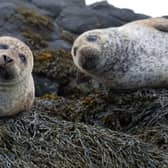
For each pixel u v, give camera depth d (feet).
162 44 55.42
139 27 56.13
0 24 74.84
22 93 45.88
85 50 52.06
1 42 45.32
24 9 78.38
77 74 65.05
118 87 55.06
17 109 46.16
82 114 53.21
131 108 52.08
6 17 75.66
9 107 45.50
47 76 65.16
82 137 44.01
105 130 46.09
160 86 55.26
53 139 43.37
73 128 45.06
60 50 68.08
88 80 64.59
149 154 44.09
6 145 41.52
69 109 53.98
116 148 43.83
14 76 43.45
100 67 53.47
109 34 54.39
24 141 42.34
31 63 46.29
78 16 94.07
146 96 52.65
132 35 55.16
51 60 66.18
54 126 45.19
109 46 53.57
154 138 47.50
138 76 54.65
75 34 91.81
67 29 92.07
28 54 45.91
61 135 43.83
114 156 43.19
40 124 45.06
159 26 56.44
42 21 77.51
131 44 54.75
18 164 39.88
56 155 41.70
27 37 74.08
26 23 76.13
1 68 42.70
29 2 97.35
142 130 49.37
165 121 49.93
